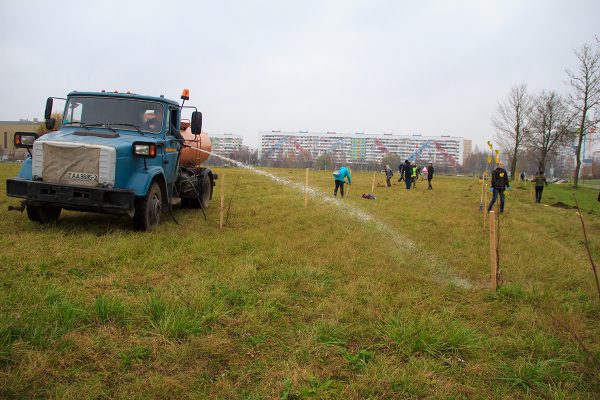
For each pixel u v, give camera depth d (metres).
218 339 3.76
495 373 3.53
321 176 37.47
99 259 5.89
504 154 47.72
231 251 6.92
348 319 4.42
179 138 9.67
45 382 3.01
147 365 3.33
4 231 7.33
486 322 4.63
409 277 6.09
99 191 7.05
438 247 8.38
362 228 9.88
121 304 4.21
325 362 3.57
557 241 10.02
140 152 7.55
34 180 7.27
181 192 10.48
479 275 6.48
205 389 3.09
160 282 5.19
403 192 23.42
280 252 6.92
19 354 3.20
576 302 5.40
